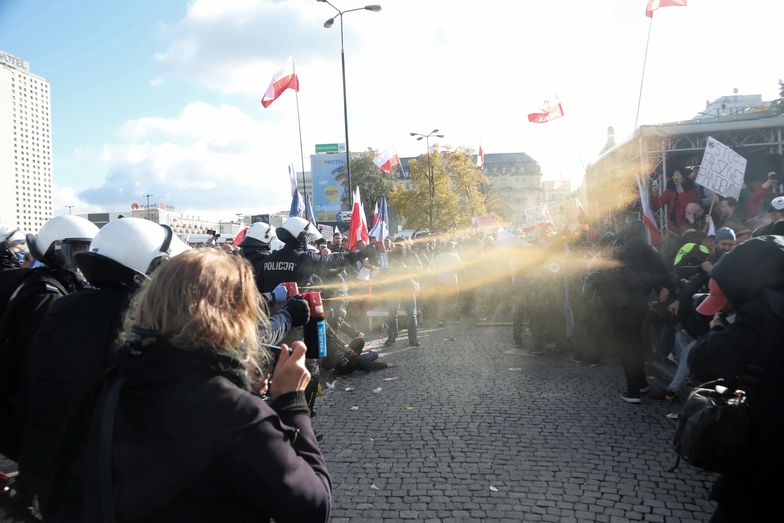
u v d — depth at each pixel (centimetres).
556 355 830
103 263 189
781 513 188
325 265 496
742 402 194
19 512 200
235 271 137
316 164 6931
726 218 826
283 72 1551
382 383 686
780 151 1034
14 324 246
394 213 4297
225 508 122
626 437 475
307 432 142
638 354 571
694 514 338
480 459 431
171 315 126
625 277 571
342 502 362
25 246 486
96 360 173
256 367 154
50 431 171
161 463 116
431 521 335
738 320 196
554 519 335
